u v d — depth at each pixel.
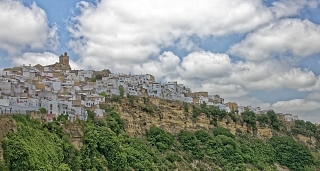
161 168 163.25
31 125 118.81
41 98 147.25
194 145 198.88
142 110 199.00
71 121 138.50
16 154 99.12
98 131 142.38
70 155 123.38
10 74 181.38
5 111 120.38
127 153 151.00
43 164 105.75
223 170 195.12
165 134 190.88
